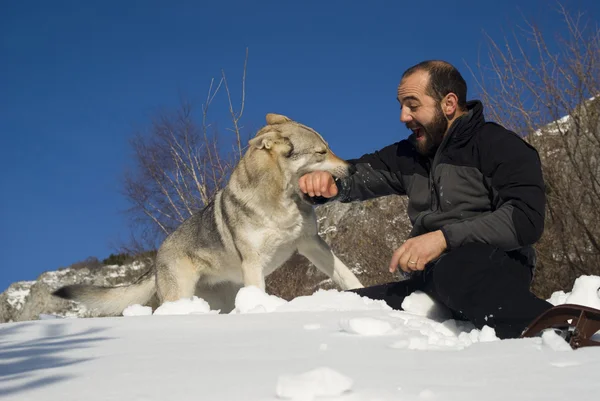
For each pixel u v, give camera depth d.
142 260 16.02
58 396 1.60
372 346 2.13
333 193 3.90
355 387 1.54
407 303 3.37
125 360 2.03
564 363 1.72
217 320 2.92
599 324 2.13
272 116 5.78
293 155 5.31
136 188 13.91
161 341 2.39
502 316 2.67
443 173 3.34
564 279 9.13
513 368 1.70
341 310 3.22
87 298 6.38
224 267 5.75
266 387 1.58
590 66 9.29
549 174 9.27
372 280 11.11
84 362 2.03
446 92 3.37
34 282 18.67
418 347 2.12
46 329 2.92
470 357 1.88
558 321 2.24
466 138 3.27
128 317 3.20
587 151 8.98
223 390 1.57
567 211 9.05
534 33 9.63
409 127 3.56
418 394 1.46
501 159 3.10
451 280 2.82
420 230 3.50
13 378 1.84
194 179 13.16
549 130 9.54
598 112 9.13
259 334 2.47
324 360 1.91
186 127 13.23
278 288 10.82
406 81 3.44
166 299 5.94
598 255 8.80
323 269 5.59
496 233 2.88
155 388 1.62
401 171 3.81
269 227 5.29
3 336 2.79
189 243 5.88
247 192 5.32
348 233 12.04
